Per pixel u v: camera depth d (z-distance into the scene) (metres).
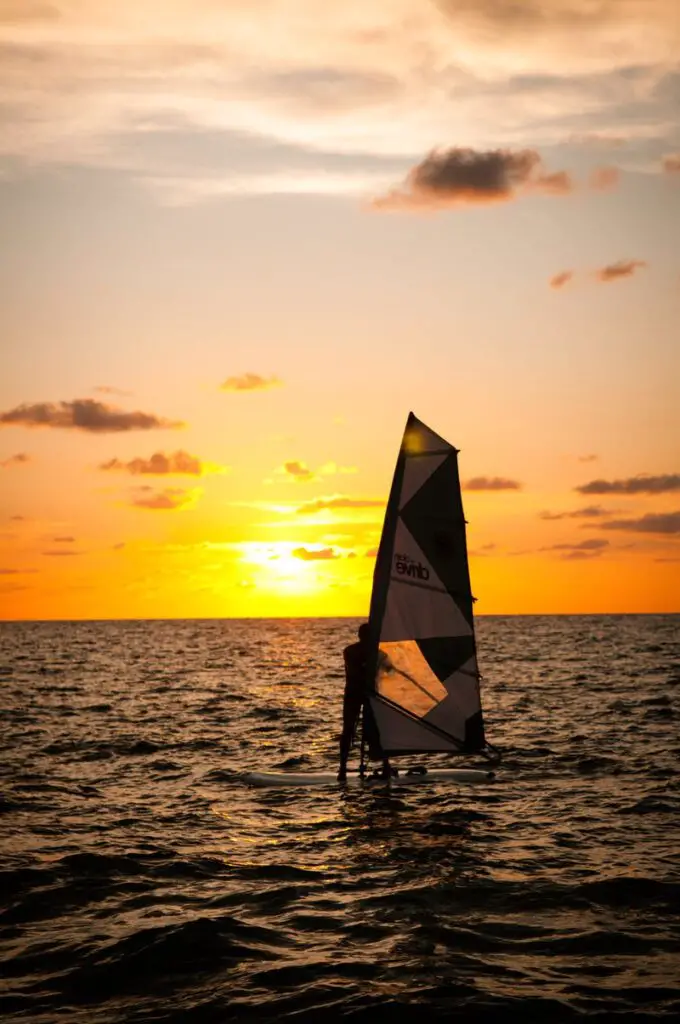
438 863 10.78
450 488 15.34
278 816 13.41
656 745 19.20
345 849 11.52
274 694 33.72
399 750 15.43
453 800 14.23
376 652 15.35
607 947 8.10
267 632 146.75
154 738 21.75
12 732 22.94
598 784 15.26
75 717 26.33
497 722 23.34
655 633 105.69
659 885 9.78
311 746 20.38
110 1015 6.86
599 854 11.04
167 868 10.76
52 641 105.75
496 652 62.41
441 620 15.34
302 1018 6.77
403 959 7.88
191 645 90.00
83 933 8.62
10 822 13.10
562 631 117.62
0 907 9.42
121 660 60.50
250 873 10.55
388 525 15.31
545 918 8.88
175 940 8.33
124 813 13.70
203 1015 6.85
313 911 9.19
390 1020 6.73
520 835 12.05
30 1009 7.00
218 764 18.00
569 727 22.25
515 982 7.37
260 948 8.17
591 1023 6.63
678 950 8.02
